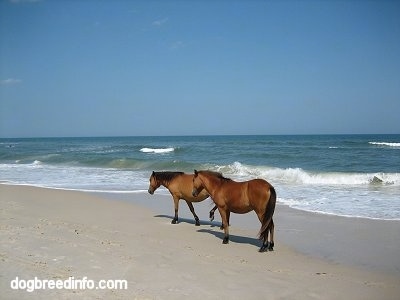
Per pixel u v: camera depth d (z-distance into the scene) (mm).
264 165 28641
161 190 18609
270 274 6895
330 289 6223
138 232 10172
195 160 33594
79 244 8117
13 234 8727
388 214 12516
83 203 14680
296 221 11797
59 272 6398
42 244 7965
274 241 9578
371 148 44406
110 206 14172
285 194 16938
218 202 9273
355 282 6637
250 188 8641
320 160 30531
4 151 57781
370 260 8062
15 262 6773
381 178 20562
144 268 6820
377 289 6289
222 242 9406
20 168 31516
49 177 24453
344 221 11672
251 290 6035
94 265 6828
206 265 7227
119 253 7641
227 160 32812
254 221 12117
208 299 5605
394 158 30781
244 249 8812
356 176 20922
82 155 42312
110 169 29516
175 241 9305
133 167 31016
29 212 12547
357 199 15398
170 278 6398
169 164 29859
